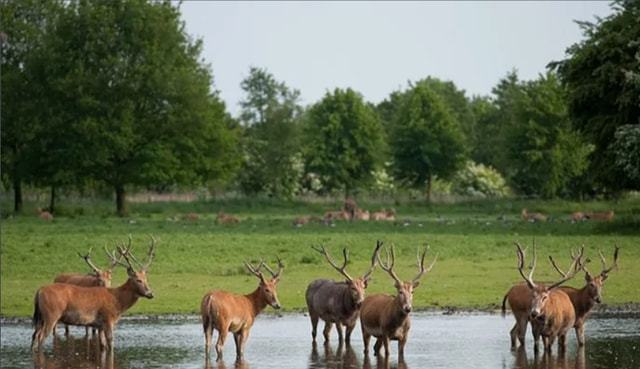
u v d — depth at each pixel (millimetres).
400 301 75875
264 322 100312
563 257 137750
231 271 130250
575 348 81562
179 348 84875
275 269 132500
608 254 139500
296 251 149125
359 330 95812
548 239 159125
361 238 165875
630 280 118562
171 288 118625
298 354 80938
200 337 91250
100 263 137875
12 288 121188
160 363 77312
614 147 167000
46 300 82375
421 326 94938
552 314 76750
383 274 126875
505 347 82625
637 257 135625
